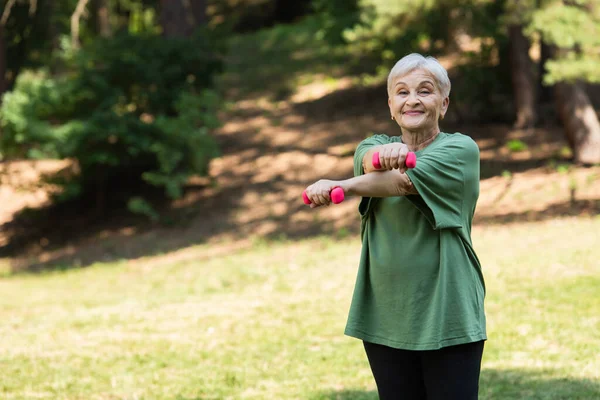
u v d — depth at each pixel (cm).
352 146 1895
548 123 1766
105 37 1772
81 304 1082
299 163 1864
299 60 2641
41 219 1858
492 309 786
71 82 1656
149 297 1077
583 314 744
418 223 288
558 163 1535
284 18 3216
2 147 1661
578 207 1305
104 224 1769
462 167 285
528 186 1452
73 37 1836
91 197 1905
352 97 2208
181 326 832
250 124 2153
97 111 1647
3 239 1800
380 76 2294
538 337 679
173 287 1154
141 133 1648
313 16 3039
